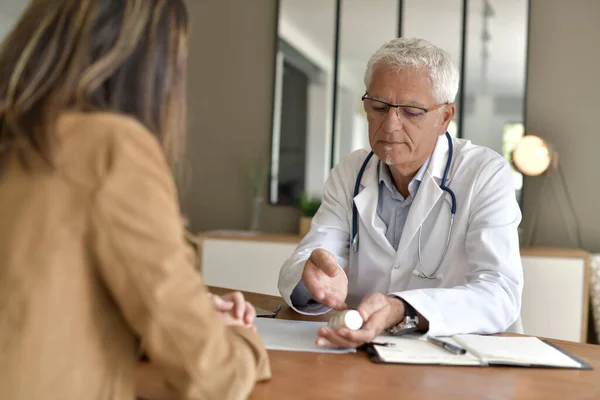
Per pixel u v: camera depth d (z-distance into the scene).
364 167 1.79
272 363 1.03
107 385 0.69
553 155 3.06
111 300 0.70
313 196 3.49
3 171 0.68
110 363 0.70
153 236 0.67
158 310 0.67
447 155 1.71
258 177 3.56
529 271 2.83
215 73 3.67
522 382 0.98
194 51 3.70
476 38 3.26
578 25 3.16
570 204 3.15
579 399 0.90
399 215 1.73
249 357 0.81
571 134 3.16
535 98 3.21
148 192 0.67
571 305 2.79
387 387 0.93
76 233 0.66
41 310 0.65
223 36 3.66
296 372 0.99
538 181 3.18
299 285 1.48
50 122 0.67
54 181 0.66
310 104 3.51
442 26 3.31
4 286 0.65
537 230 3.18
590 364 1.10
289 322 1.36
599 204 3.12
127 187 0.66
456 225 1.63
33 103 0.69
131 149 0.68
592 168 3.14
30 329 0.65
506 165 1.68
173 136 0.79
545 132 3.19
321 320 1.40
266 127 3.60
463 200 1.64
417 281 1.67
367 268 1.72
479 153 1.71
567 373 1.04
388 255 1.70
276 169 3.56
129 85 0.73
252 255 3.18
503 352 1.09
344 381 0.95
